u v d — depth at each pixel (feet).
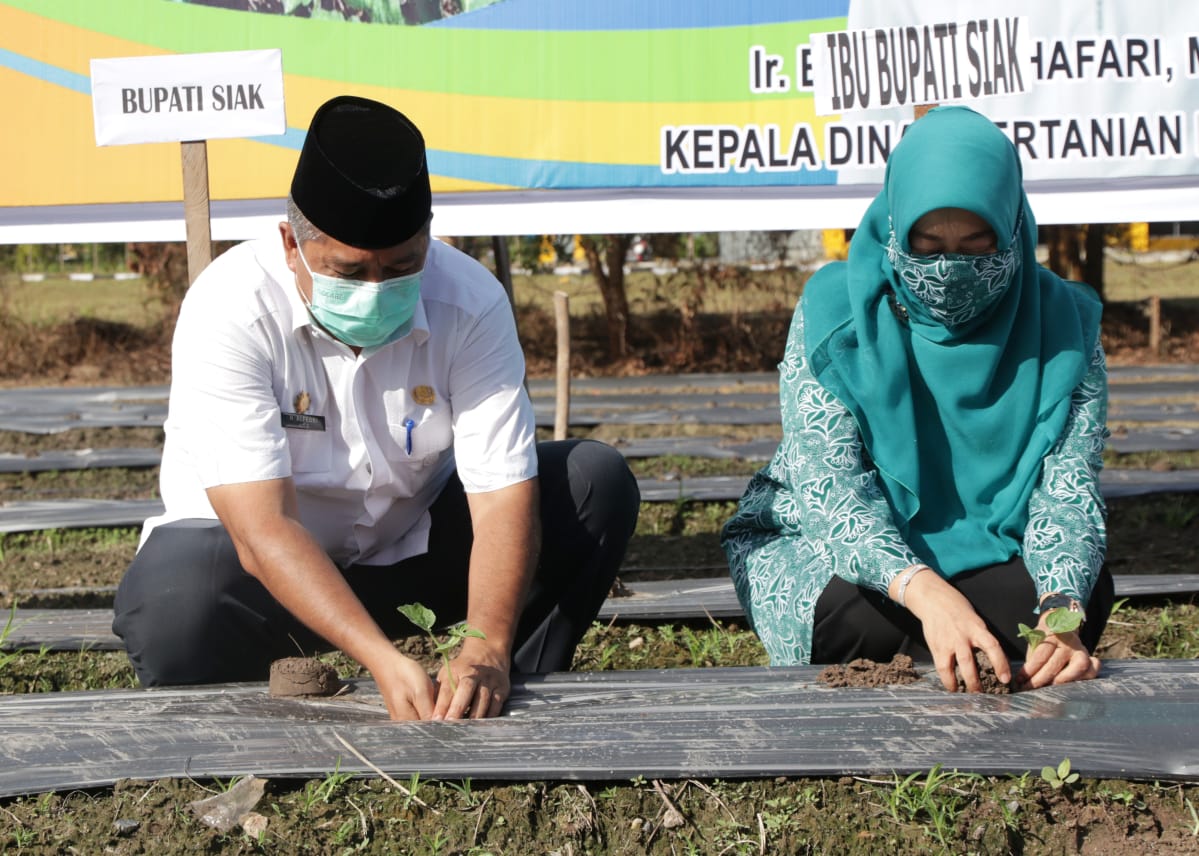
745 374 34.50
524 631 9.43
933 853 6.72
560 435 16.28
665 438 23.90
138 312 45.27
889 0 14.02
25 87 14.55
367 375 8.52
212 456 7.91
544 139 14.60
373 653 7.63
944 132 8.05
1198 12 13.71
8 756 7.40
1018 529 8.52
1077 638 7.98
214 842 6.77
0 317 39.45
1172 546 15.07
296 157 14.61
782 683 8.11
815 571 8.64
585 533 9.15
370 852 6.79
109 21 14.46
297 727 7.60
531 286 42.80
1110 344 40.42
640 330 40.57
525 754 7.20
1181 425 24.17
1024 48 12.31
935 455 8.67
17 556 15.85
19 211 14.92
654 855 6.83
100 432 25.89
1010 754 7.11
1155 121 13.88
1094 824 6.86
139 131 11.05
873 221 8.64
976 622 7.59
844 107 12.62
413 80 14.56
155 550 8.81
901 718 7.50
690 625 12.44
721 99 14.40
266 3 14.43
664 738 7.36
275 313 8.15
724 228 14.64
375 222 7.29
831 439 8.41
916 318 8.52
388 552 9.35
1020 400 8.44
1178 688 7.80
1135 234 48.42
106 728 7.70
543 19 14.40
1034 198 14.30
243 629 8.90
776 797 7.06
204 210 11.26
